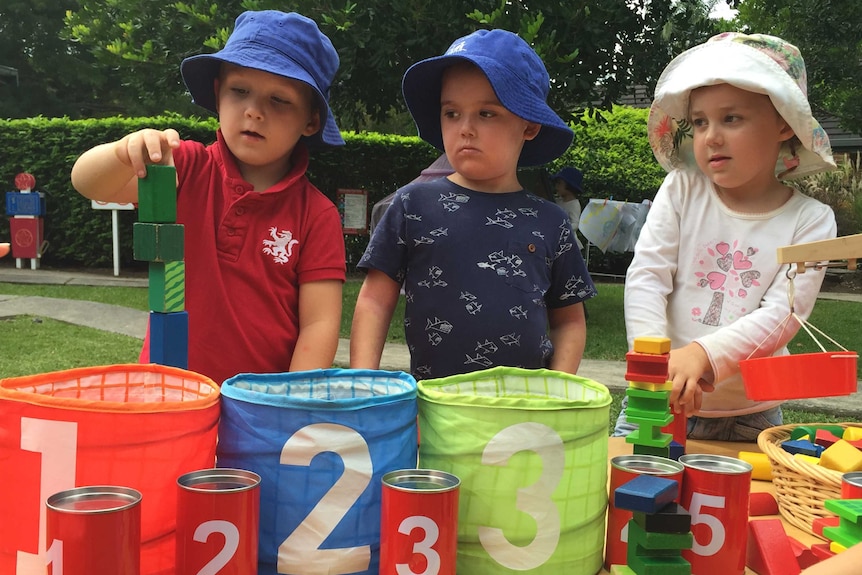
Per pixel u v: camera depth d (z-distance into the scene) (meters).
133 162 0.99
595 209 7.27
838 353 1.05
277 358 1.42
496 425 0.77
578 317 1.58
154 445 0.70
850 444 1.18
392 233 1.48
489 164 1.42
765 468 1.27
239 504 0.65
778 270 1.54
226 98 1.38
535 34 4.85
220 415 0.76
